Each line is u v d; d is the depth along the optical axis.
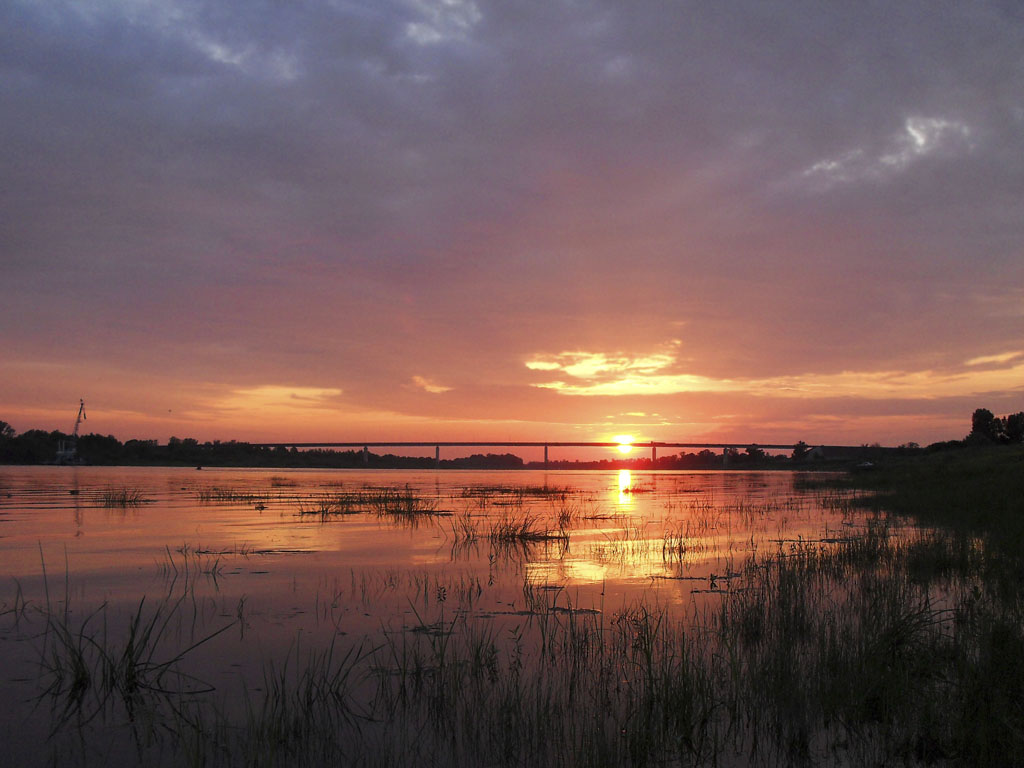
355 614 11.50
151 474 88.56
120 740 6.98
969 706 6.98
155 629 10.63
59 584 13.89
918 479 49.53
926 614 10.27
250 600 12.46
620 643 9.76
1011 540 16.25
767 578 13.30
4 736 7.06
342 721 7.37
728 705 7.67
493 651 9.27
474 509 32.91
